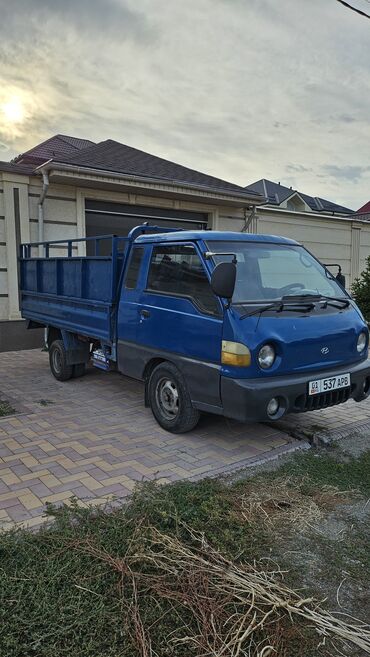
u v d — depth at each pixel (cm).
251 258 440
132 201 1014
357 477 387
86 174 877
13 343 923
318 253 1441
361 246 1548
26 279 775
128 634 212
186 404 437
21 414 525
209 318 397
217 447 438
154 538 279
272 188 2550
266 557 278
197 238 432
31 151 1247
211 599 233
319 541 297
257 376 374
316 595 247
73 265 601
